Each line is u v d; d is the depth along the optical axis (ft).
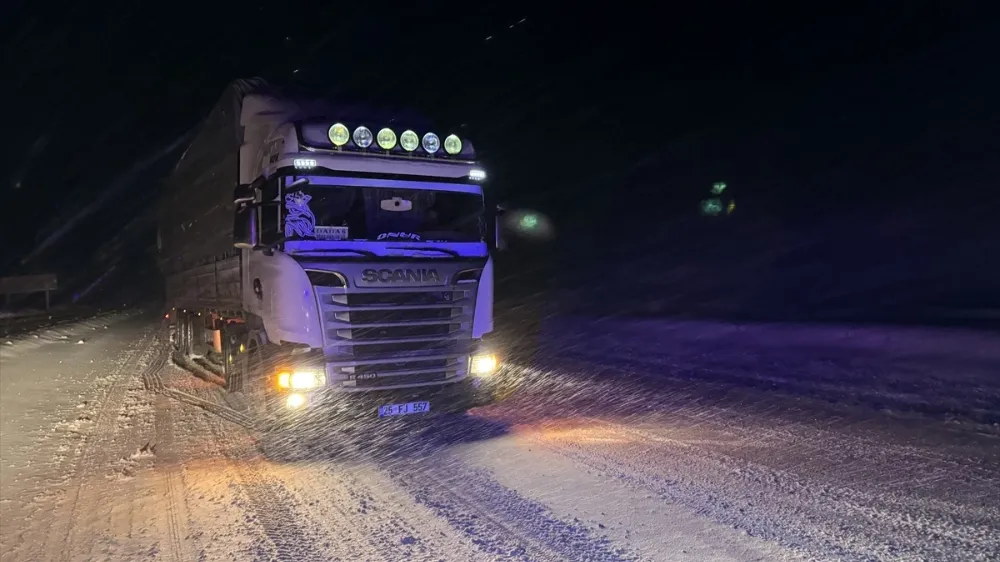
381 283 22.34
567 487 17.62
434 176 24.68
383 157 23.98
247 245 23.59
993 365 32.96
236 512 16.46
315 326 21.71
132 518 16.26
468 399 23.67
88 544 14.71
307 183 22.75
